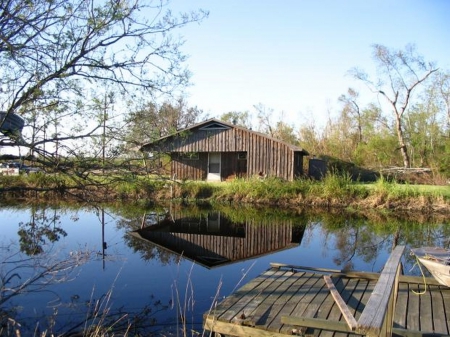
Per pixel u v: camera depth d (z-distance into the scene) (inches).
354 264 379.9
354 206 754.8
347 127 1605.6
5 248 346.9
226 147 968.3
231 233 546.3
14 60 158.1
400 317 209.3
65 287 278.4
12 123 165.2
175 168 1019.9
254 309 218.5
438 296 243.0
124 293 278.4
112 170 185.0
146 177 198.8
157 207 748.6
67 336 202.5
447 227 591.8
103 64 176.4
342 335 185.9
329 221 639.8
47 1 160.1
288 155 929.5
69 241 450.0
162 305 257.1
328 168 1122.7
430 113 1304.1
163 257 393.1
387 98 1362.0
